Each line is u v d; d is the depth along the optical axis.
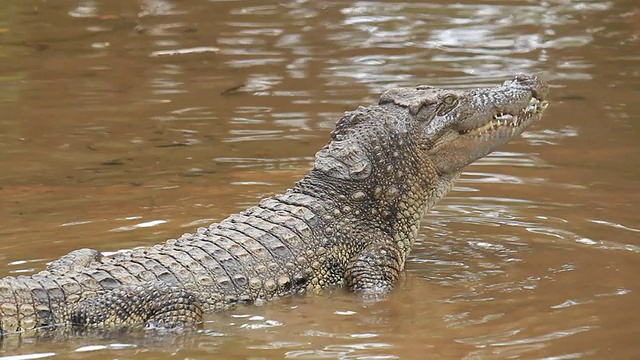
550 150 37.31
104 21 59.56
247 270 24.28
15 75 49.00
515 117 27.42
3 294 22.31
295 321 23.00
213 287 23.72
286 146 38.03
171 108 43.53
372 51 52.41
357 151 26.47
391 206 26.47
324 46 53.66
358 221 26.14
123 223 29.73
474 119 27.00
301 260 25.00
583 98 43.84
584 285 24.84
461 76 46.91
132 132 40.34
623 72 47.75
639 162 35.56
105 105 44.12
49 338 22.03
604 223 29.52
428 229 29.44
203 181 34.22
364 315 23.36
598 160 35.91
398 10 61.53
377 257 25.62
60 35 56.47
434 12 60.94
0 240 28.28
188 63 50.84
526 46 52.97
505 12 60.81
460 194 32.53
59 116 42.56
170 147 38.31
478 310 23.44
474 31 56.25
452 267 26.52
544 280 25.28
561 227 29.27
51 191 33.34
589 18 58.97
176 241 25.17
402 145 26.64
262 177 34.50
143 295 22.73
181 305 22.70
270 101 44.09
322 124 40.50
